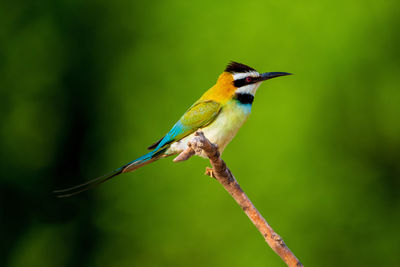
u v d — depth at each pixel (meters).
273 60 13.39
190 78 13.76
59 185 15.25
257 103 13.12
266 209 13.03
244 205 6.09
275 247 5.93
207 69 13.66
